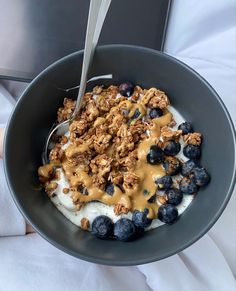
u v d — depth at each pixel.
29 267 0.23
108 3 0.17
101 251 0.18
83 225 0.19
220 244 0.25
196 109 0.20
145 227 0.19
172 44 0.27
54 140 0.20
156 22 0.26
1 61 0.25
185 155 0.20
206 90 0.19
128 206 0.18
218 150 0.19
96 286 0.22
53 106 0.20
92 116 0.20
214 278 0.24
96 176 0.19
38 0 0.25
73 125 0.20
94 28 0.17
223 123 0.19
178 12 0.26
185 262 0.24
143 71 0.20
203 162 0.20
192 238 0.18
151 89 0.20
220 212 0.18
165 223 0.19
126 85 0.20
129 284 0.23
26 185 0.19
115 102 0.20
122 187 0.19
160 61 0.20
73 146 0.19
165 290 0.23
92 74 0.20
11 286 0.22
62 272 0.23
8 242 0.24
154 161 0.19
